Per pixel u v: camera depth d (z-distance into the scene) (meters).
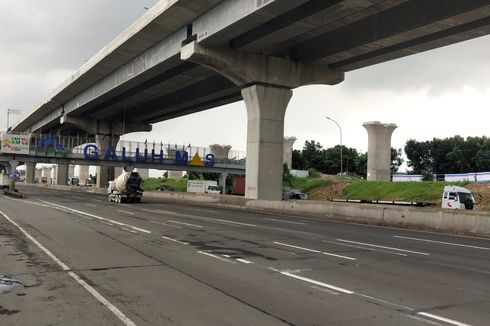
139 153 78.06
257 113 37.91
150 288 8.61
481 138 117.19
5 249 13.18
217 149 110.31
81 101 65.94
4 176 75.69
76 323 6.46
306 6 28.33
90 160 75.25
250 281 9.28
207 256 12.36
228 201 39.50
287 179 83.12
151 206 37.56
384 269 10.84
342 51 34.12
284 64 38.16
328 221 25.92
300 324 6.48
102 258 11.83
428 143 123.81
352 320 6.70
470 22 27.78
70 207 33.59
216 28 32.28
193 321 6.57
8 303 7.50
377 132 85.88
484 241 17.59
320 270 10.55
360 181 73.00
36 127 98.00
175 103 58.19
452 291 8.65
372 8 27.70
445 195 42.34
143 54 44.34
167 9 33.38
